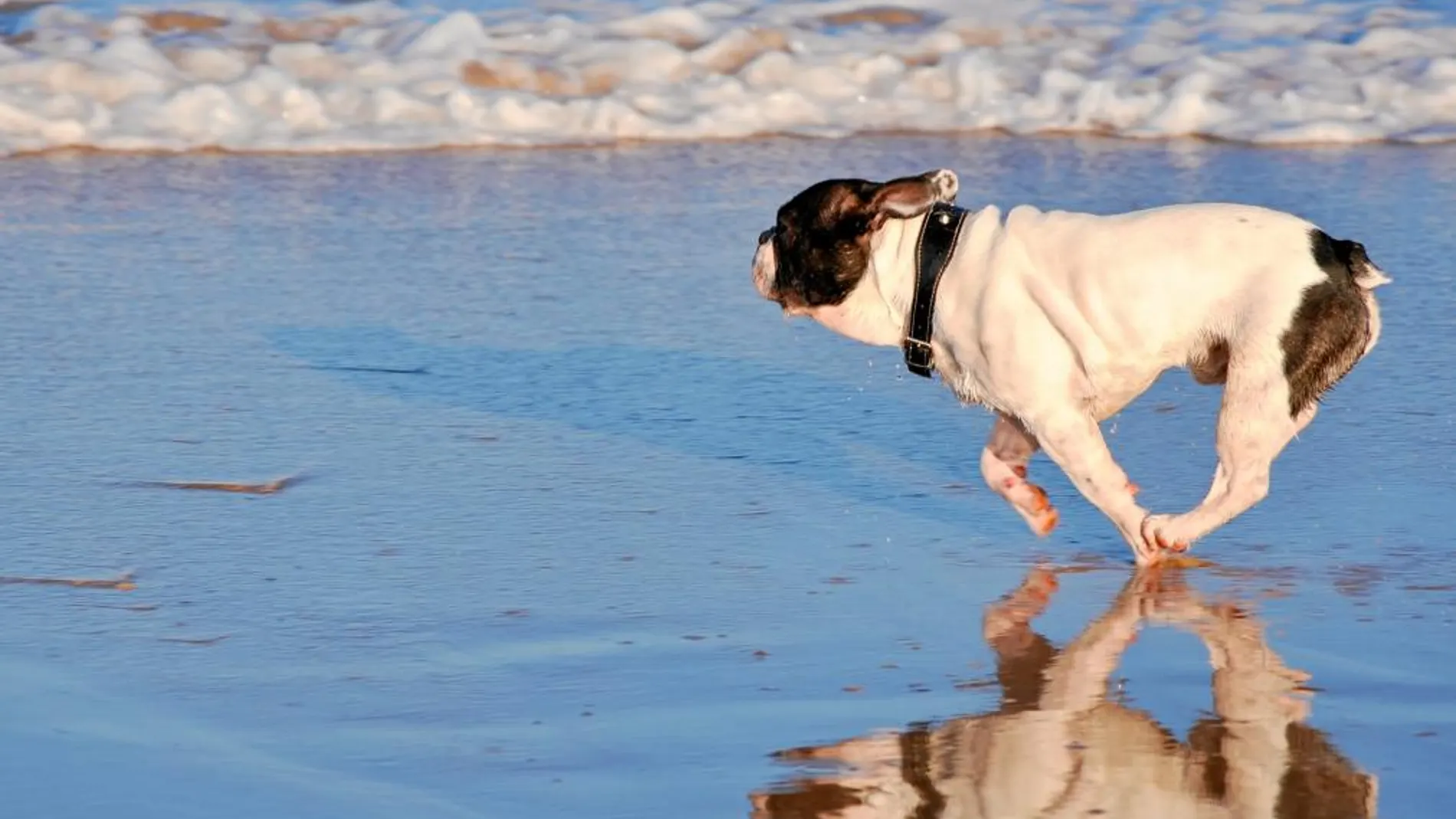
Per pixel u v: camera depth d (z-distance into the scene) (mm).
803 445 10469
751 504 9492
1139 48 20047
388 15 20016
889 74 19312
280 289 13125
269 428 10484
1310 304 7938
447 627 7738
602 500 9484
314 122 17766
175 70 18391
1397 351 11758
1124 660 7473
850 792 6227
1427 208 15148
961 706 6977
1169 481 9828
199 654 7406
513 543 8820
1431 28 20656
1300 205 15164
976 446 10523
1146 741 6656
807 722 6805
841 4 20859
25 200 15195
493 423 10719
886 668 7355
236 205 15320
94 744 6535
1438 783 6285
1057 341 8367
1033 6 21094
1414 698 7055
